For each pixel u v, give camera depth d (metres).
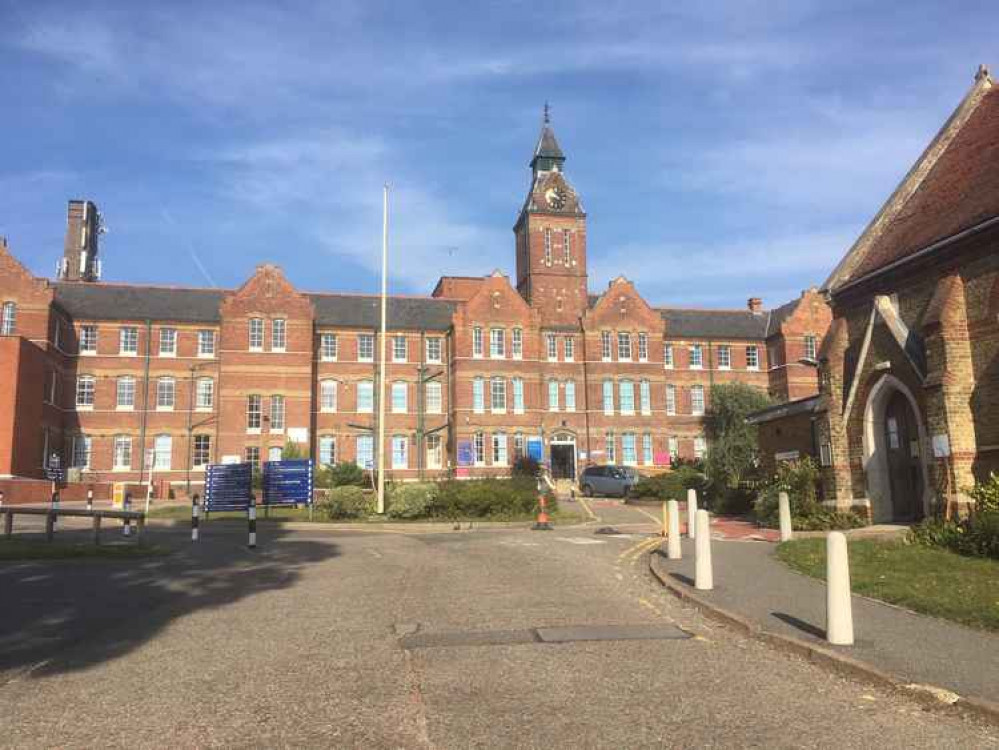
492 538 21.27
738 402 55.03
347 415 54.22
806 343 59.19
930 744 5.68
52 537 20.03
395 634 9.24
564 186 62.88
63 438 50.06
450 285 65.00
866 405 20.56
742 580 12.55
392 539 21.42
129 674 7.60
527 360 55.41
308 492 30.23
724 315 64.44
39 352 45.19
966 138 22.47
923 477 19.39
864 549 14.96
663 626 9.67
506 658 8.09
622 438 56.41
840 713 6.37
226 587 12.77
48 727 6.10
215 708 6.53
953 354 17.70
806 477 22.19
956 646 8.16
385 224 32.31
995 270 17.23
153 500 47.44
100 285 54.09
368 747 5.61
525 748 5.57
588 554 16.92
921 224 20.91
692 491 20.09
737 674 7.50
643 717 6.22
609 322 57.75
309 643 8.82
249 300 52.09
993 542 13.63
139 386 51.81
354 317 56.09
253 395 51.28
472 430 53.41
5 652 8.48
